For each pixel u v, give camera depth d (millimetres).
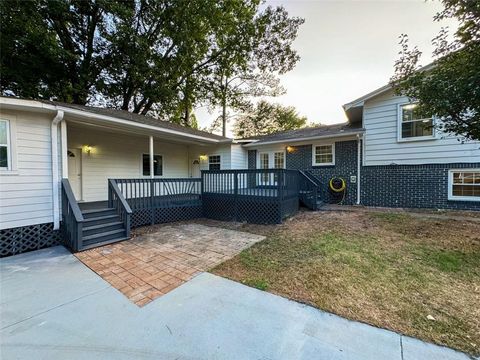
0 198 4508
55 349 1984
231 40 15633
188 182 7750
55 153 5156
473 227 5316
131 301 2748
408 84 4016
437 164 7430
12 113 4652
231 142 10828
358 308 2520
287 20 15000
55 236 5156
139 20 13570
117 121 6250
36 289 3064
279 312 2475
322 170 9719
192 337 2111
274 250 4434
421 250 4156
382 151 8359
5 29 9211
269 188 6695
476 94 3162
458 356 1832
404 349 1915
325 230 5637
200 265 3797
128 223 5367
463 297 2689
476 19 3193
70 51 11602
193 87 17188
